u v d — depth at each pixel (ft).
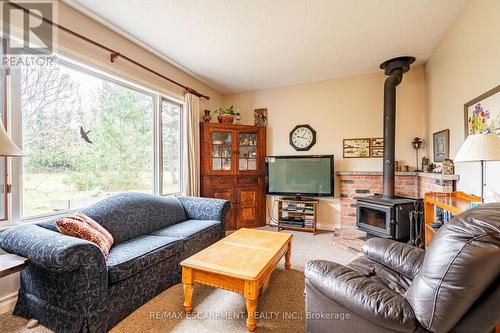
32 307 5.36
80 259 4.66
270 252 6.31
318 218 13.53
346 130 13.01
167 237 7.56
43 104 6.91
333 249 10.07
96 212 7.11
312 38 9.00
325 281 4.01
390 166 10.66
